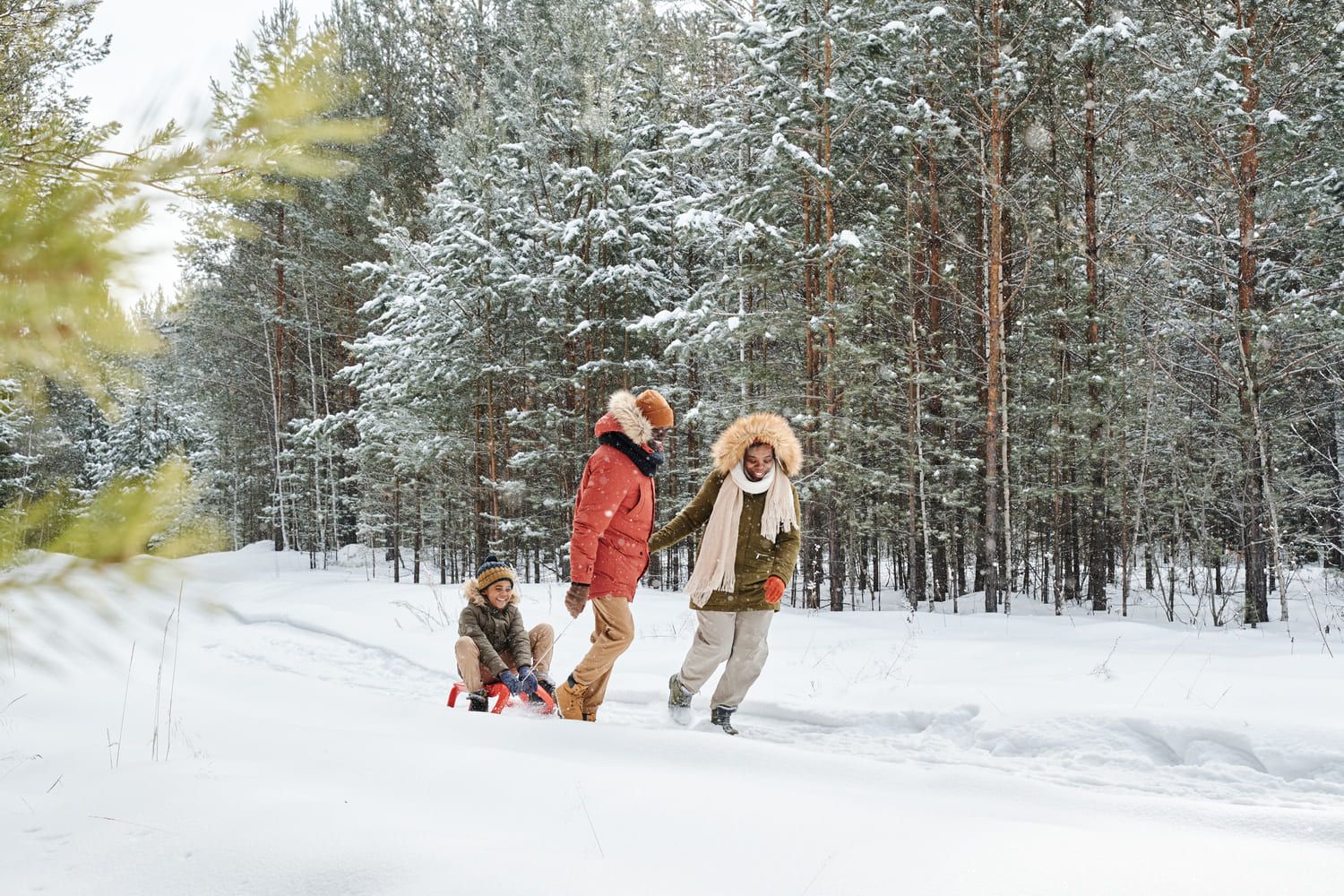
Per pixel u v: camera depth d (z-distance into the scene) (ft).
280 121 4.37
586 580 15.81
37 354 3.81
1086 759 14.08
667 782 10.47
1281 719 14.12
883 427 48.08
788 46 44.96
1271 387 44.93
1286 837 9.37
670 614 32.65
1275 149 41.81
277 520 93.40
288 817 8.91
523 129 59.57
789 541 16.26
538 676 18.63
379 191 78.23
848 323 44.75
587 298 58.18
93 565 3.30
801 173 45.91
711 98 63.00
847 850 8.23
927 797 10.73
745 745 12.66
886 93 45.96
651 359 59.11
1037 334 48.78
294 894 7.36
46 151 4.17
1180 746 14.14
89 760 11.85
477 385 61.57
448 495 67.26
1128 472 50.08
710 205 54.75
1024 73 45.68
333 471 88.84
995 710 16.06
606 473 15.90
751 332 46.01
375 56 82.58
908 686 18.76
